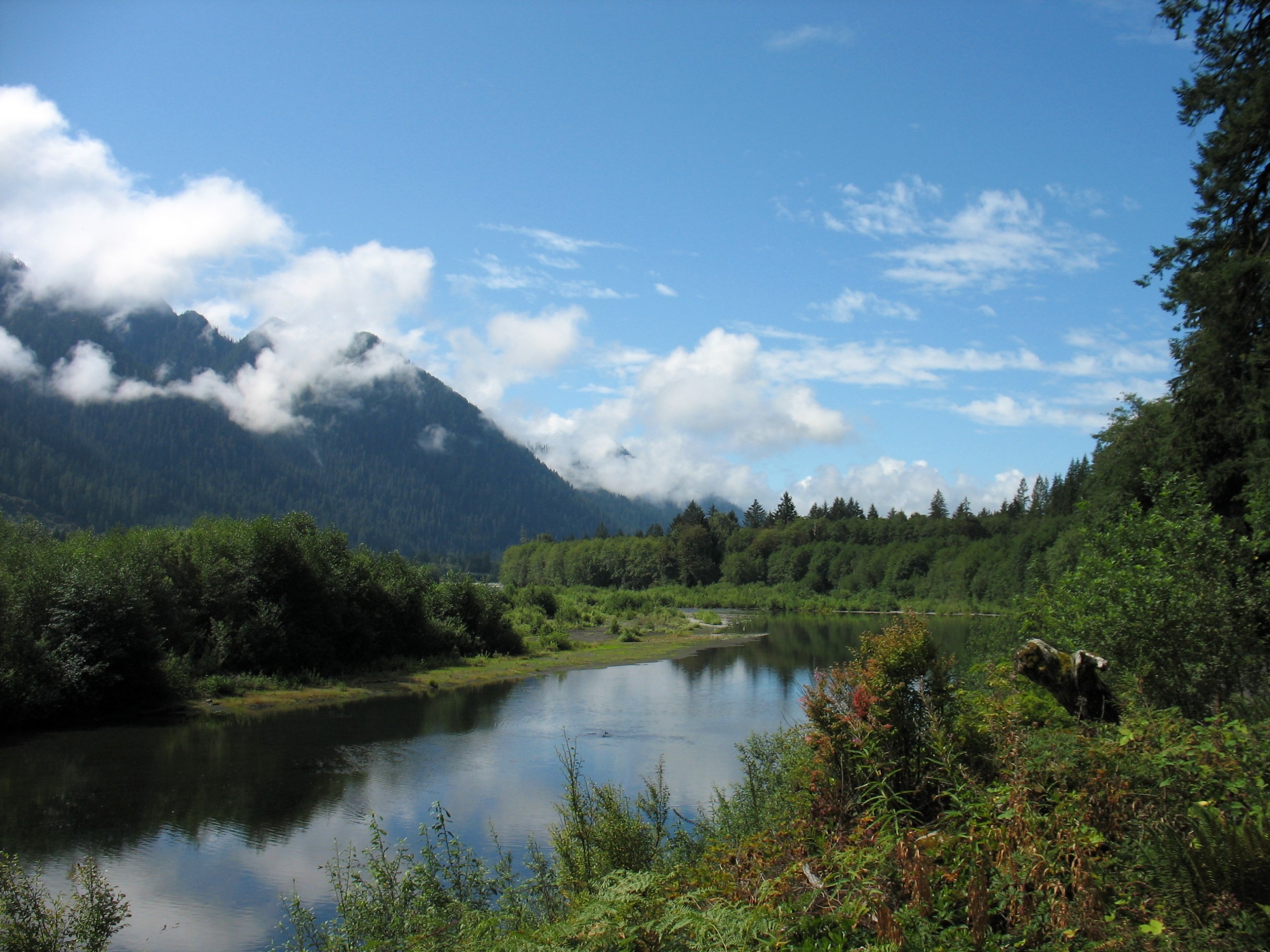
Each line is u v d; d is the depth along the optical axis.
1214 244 16.66
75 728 26.47
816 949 4.52
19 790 19.28
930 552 116.62
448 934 6.93
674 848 10.29
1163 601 9.57
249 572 37.09
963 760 6.83
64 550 30.66
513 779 20.22
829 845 6.23
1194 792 5.37
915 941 4.37
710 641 60.53
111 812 17.69
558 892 9.48
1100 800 5.42
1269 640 9.76
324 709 31.05
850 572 125.50
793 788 9.27
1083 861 4.65
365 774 20.88
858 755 6.91
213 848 15.54
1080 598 11.35
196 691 31.52
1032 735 6.50
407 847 15.13
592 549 162.50
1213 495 17.19
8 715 25.72
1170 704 9.08
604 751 23.11
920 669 7.29
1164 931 4.08
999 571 93.50
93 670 27.08
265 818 17.30
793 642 59.81
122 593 29.12
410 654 45.78
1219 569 10.28
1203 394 17.17
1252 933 3.91
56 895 13.05
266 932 12.09
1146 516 12.55
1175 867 4.37
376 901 9.24
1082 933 4.31
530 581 178.25
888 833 5.63
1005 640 19.06
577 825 9.84
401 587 46.47
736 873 6.38
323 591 39.22
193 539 37.53
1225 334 16.30
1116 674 9.36
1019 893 4.51
